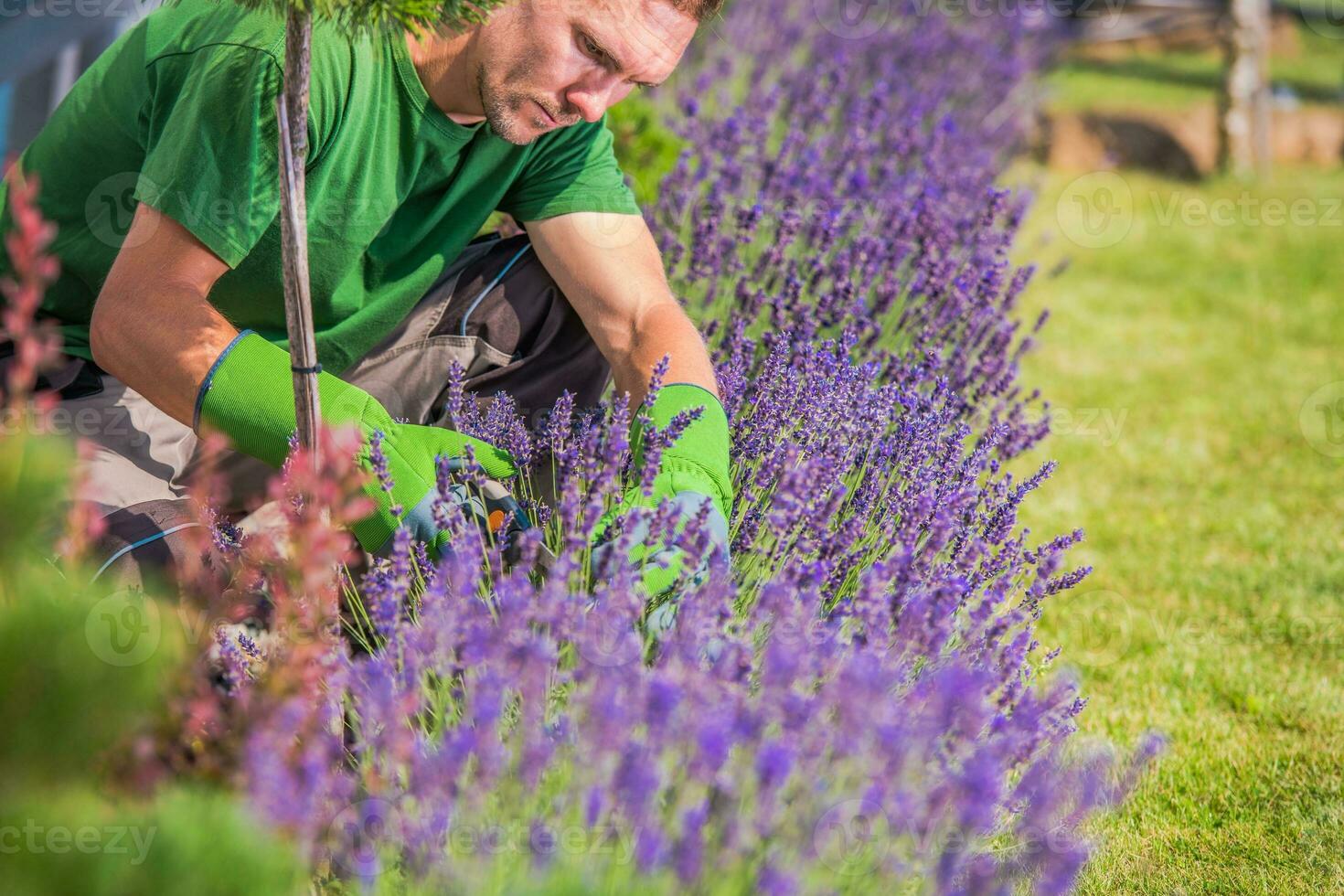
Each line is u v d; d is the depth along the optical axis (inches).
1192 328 217.5
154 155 74.7
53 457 47.1
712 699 55.7
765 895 49.9
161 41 78.8
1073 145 332.2
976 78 258.5
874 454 88.1
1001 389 116.3
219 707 60.0
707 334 112.7
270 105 73.9
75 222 83.3
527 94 79.1
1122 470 157.4
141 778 50.2
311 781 50.7
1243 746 98.0
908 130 182.9
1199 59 481.4
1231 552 136.2
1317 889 80.3
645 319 90.3
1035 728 66.1
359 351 93.6
